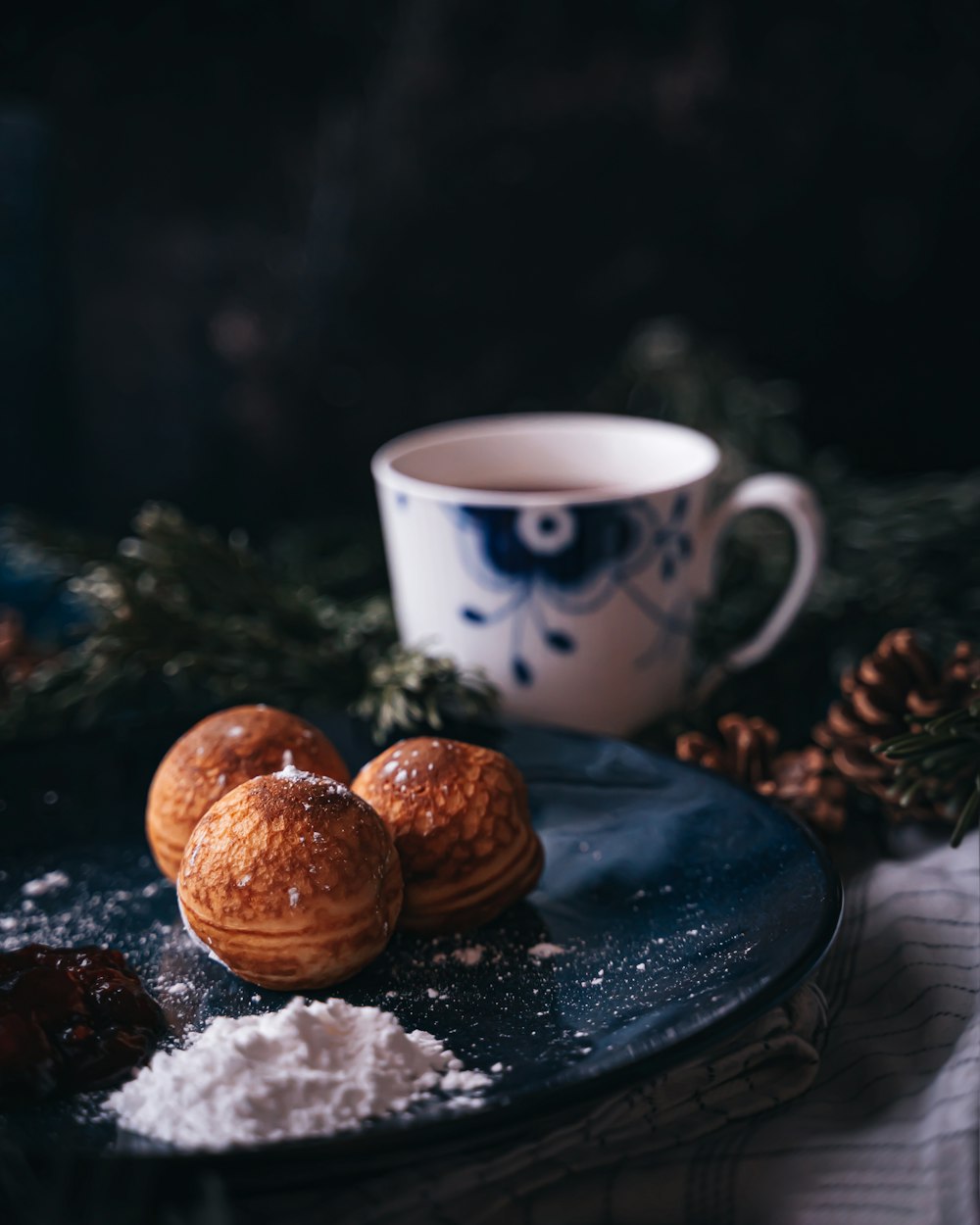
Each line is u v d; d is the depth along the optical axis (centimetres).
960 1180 39
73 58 75
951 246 78
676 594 56
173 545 59
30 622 70
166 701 60
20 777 53
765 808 49
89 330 78
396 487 55
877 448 81
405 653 55
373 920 45
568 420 61
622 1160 42
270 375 79
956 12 75
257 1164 38
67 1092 42
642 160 77
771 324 79
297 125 77
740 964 44
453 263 78
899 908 48
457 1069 42
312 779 45
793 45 76
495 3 75
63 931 48
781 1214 40
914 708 51
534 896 49
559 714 56
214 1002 45
